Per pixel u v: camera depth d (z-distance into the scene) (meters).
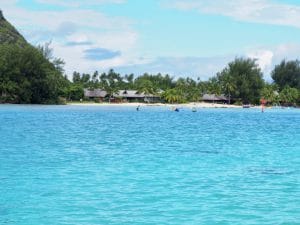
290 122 94.81
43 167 29.30
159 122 87.25
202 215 17.94
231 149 41.56
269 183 24.59
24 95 166.75
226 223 16.91
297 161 33.59
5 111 114.81
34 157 33.97
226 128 72.94
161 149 40.91
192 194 21.62
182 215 17.92
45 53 185.62
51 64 179.38
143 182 24.55
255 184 24.28
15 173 26.95
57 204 19.48
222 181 25.09
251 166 30.89
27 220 17.12
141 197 20.88
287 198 20.91
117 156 35.47
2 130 58.75
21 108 136.12
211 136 56.75
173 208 18.97
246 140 51.44
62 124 73.31
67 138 49.94
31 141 45.81
